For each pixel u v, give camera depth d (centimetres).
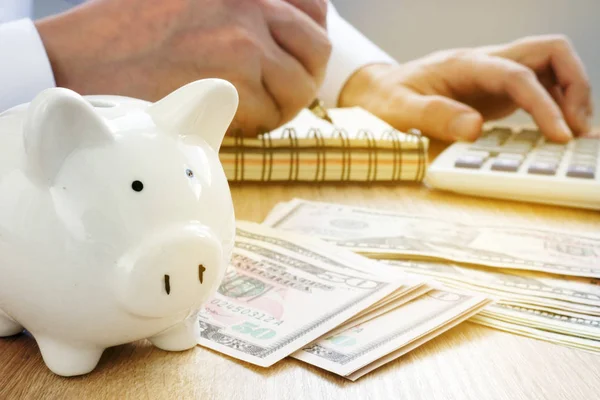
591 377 41
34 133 34
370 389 39
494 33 148
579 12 144
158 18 73
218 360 42
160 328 39
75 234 35
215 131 41
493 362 43
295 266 56
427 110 99
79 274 35
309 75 80
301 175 84
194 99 39
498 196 81
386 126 94
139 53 74
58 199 35
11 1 87
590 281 56
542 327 48
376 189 86
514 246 64
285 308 48
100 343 39
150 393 38
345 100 119
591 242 66
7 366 41
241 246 61
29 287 36
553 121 98
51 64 73
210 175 39
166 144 38
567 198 78
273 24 76
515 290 54
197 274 37
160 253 35
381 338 44
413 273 57
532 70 111
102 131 35
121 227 35
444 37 149
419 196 83
